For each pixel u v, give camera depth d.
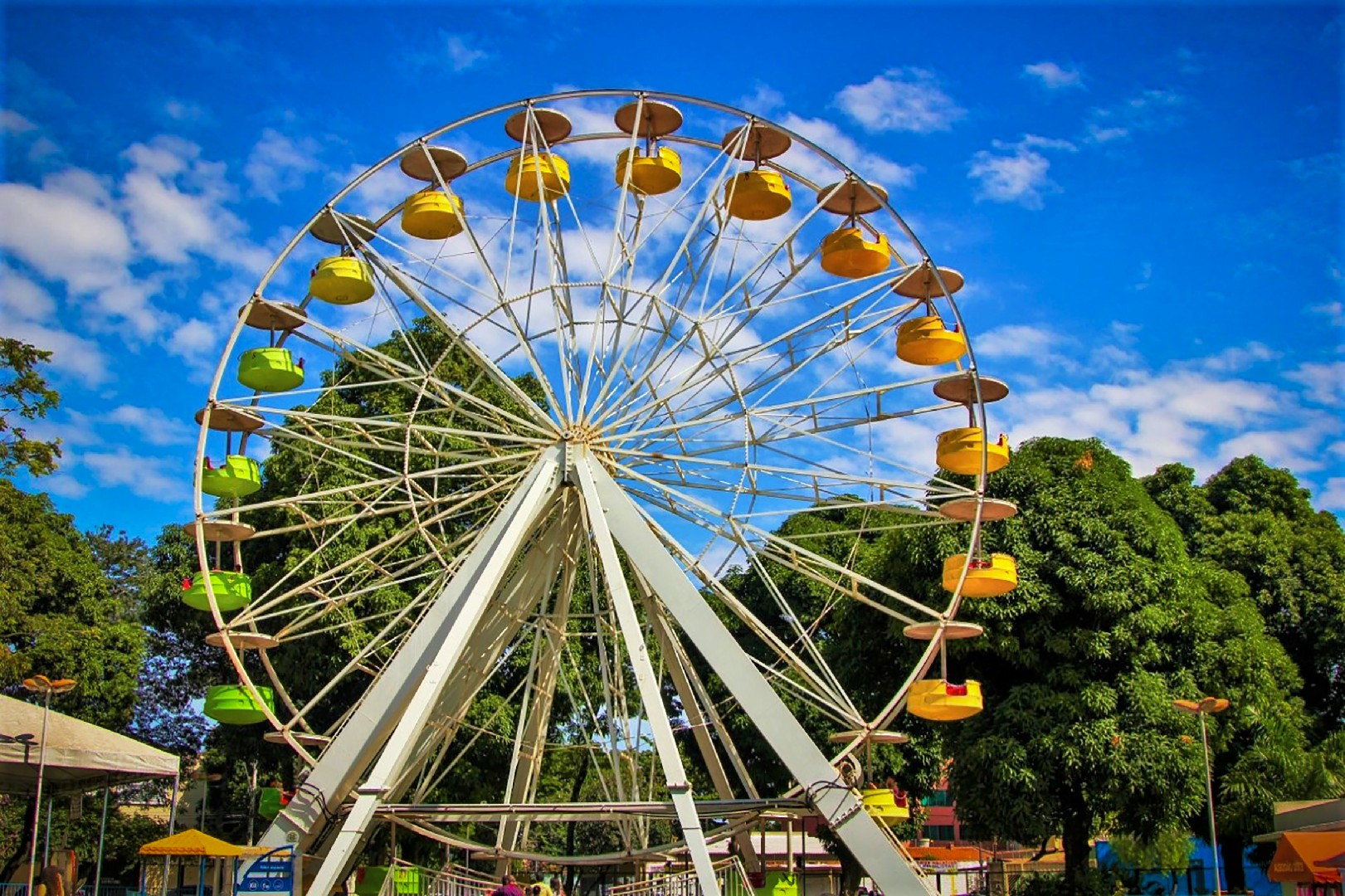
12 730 22.14
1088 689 27.56
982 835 30.69
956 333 22.83
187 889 43.22
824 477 22.92
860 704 33.53
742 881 21.91
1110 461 31.78
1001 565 22.22
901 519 38.31
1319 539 42.09
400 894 22.48
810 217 22.30
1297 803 30.08
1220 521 42.22
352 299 23.27
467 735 33.69
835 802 19.92
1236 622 29.94
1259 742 30.95
